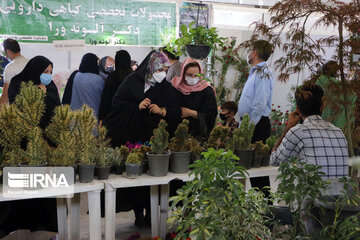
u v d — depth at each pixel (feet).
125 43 12.12
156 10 12.27
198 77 12.74
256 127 12.70
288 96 14.73
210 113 13.03
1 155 8.34
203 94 12.92
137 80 12.41
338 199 5.97
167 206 10.37
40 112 8.59
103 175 8.98
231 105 13.16
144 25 12.22
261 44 8.15
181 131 9.73
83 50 11.58
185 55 12.59
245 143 10.19
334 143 8.15
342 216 6.08
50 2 11.40
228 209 5.54
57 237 9.88
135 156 9.19
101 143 9.57
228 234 5.46
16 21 11.21
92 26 11.80
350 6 7.31
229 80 13.75
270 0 13.05
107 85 12.34
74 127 8.75
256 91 12.09
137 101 12.41
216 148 10.32
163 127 9.55
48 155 8.77
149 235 11.37
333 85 7.39
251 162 10.42
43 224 10.46
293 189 6.17
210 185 5.59
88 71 12.21
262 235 5.74
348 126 7.80
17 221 10.18
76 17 11.64
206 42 11.37
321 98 8.34
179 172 9.73
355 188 6.16
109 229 8.87
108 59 12.31
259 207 5.81
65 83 11.99
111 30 11.96
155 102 12.53
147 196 11.60
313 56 7.83
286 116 14.80
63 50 11.60
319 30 13.26
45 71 11.64
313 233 6.05
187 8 12.49
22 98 8.48
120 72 12.36
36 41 11.39
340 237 5.81
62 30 11.58
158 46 12.42
